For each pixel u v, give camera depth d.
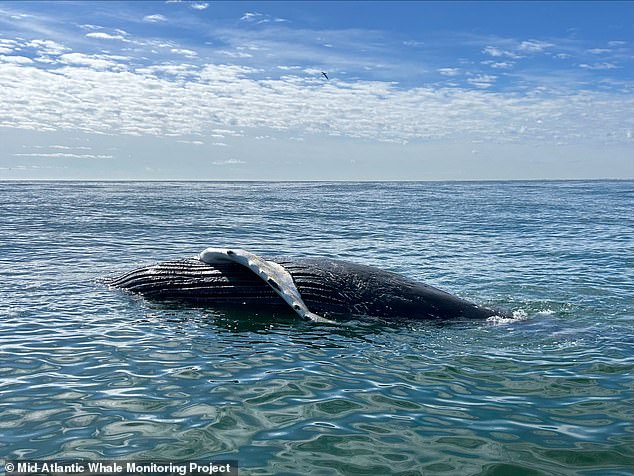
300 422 7.50
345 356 10.24
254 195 75.88
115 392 8.38
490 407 8.07
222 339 11.08
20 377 8.90
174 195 73.25
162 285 14.14
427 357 10.26
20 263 19.05
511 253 23.30
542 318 13.05
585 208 51.25
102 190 85.06
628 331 12.04
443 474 6.30
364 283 13.52
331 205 54.78
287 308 13.28
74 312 12.71
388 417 7.70
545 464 6.54
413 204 56.97
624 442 7.06
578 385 8.94
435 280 17.41
